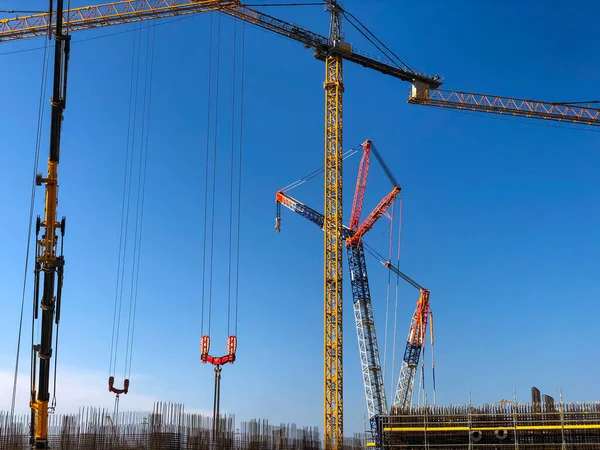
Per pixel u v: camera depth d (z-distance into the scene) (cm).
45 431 4038
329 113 11281
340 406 10181
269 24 11000
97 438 6347
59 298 4109
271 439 7075
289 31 11106
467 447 7094
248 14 10869
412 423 7344
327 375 10325
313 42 11231
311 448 7531
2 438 6084
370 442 8194
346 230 15425
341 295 10600
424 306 17188
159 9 10694
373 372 14862
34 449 3994
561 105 13225
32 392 4094
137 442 6269
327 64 11431
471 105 13000
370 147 14988
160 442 6184
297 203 15938
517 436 7019
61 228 4175
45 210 4144
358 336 15112
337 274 10644
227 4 10569
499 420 7106
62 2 4238
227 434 6706
